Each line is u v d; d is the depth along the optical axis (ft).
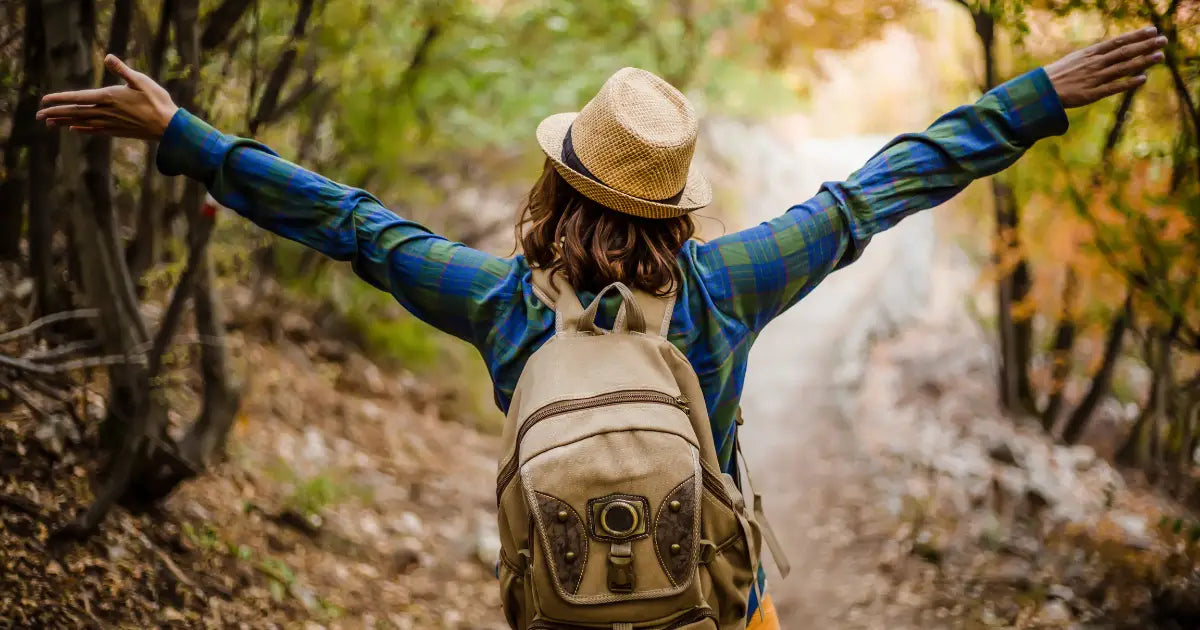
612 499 4.95
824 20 20.01
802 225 5.72
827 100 52.01
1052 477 21.02
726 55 31.78
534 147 31.81
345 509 17.08
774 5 20.65
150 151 12.84
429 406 24.64
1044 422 25.12
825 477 22.74
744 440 25.40
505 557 5.32
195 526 13.43
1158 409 21.71
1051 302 21.86
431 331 27.27
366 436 21.16
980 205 23.68
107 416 12.28
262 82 14.02
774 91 50.52
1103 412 27.78
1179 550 15.83
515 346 5.60
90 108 5.70
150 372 11.38
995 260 22.81
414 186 26.53
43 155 12.31
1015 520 18.95
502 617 15.25
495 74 25.49
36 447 12.18
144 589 11.55
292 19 14.76
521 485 5.15
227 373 14.03
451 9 21.42
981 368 30.55
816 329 33.83
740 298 5.67
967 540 18.03
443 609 14.99
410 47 22.88
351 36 17.74
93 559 11.39
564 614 5.02
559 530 4.97
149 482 12.74
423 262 5.74
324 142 21.85
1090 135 16.55
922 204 5.90
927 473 22.04
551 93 27.17
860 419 26.96
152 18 13.42
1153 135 15.40
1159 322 15.83
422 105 24.12
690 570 5.03
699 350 5.62
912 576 17.02
